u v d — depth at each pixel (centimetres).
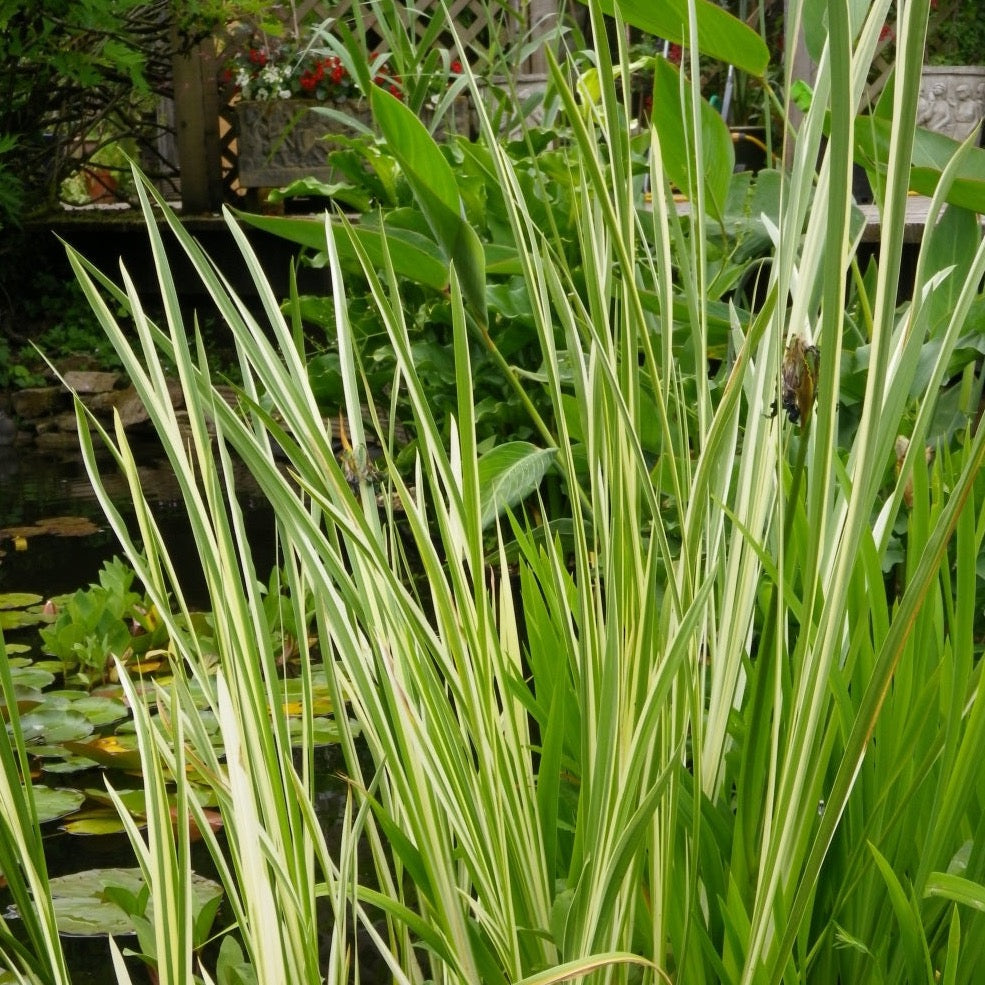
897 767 206
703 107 329
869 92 834
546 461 332
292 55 818
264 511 543
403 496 207
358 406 224
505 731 217
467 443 204
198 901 275
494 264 354
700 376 215
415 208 414
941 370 205
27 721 343
